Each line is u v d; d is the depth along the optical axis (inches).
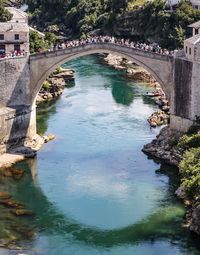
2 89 4731.8
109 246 3371.1
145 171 4404.5
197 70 4424.2
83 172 4397.1
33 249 3307.1
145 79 7298.2
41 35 7755.9
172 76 4633.4
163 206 3833.7
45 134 5201.8
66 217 3710.6
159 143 4766.2
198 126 4466.0
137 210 3796.8
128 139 5113.2
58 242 3408.0
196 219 3496.6
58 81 6865.2
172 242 3403.1
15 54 4817.9
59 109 6043.3
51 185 4163.4
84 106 6156.5
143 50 4680.1
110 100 6387.8
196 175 3705.7
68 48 4704.7
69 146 4945.9
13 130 4751.5
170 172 4377.5
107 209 3816.4
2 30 5157.5
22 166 4493.1
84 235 3489.2
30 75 4790.8
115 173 4377.5
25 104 4837.6
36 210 3789.4
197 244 3371.1
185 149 4343.0
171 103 4694.9
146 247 3353.8
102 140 5088.6
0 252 3233.3
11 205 3841.0
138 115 5826.8
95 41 4872.0
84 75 7583.7
